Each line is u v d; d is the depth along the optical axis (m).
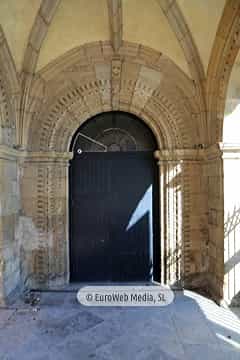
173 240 3.94
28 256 3.90
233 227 3.37
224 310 3.25
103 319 3.04
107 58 3.82
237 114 3.32
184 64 3.71
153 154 4.16
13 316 3.11
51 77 3.83
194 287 3.92
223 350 2.47
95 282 4.12
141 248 4.18
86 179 4.19
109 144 4.18
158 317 3.08
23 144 3.82
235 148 3.32
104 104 3.96
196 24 3.30
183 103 3.91
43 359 2.36
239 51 3.00
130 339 2.65
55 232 3.93
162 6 3.21
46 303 3.45
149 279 4.16
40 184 3.90
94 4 3.25
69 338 2.67
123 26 3.49
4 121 3.47
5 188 3.45
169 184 3.94
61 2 3.21
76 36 3.58
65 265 3.98
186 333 2.75
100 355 2.41
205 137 3.85
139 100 3.93
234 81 3.22
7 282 3.45
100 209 4.18
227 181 3.36
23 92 3.72
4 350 2.49
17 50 3.51
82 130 4.16
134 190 4.18
